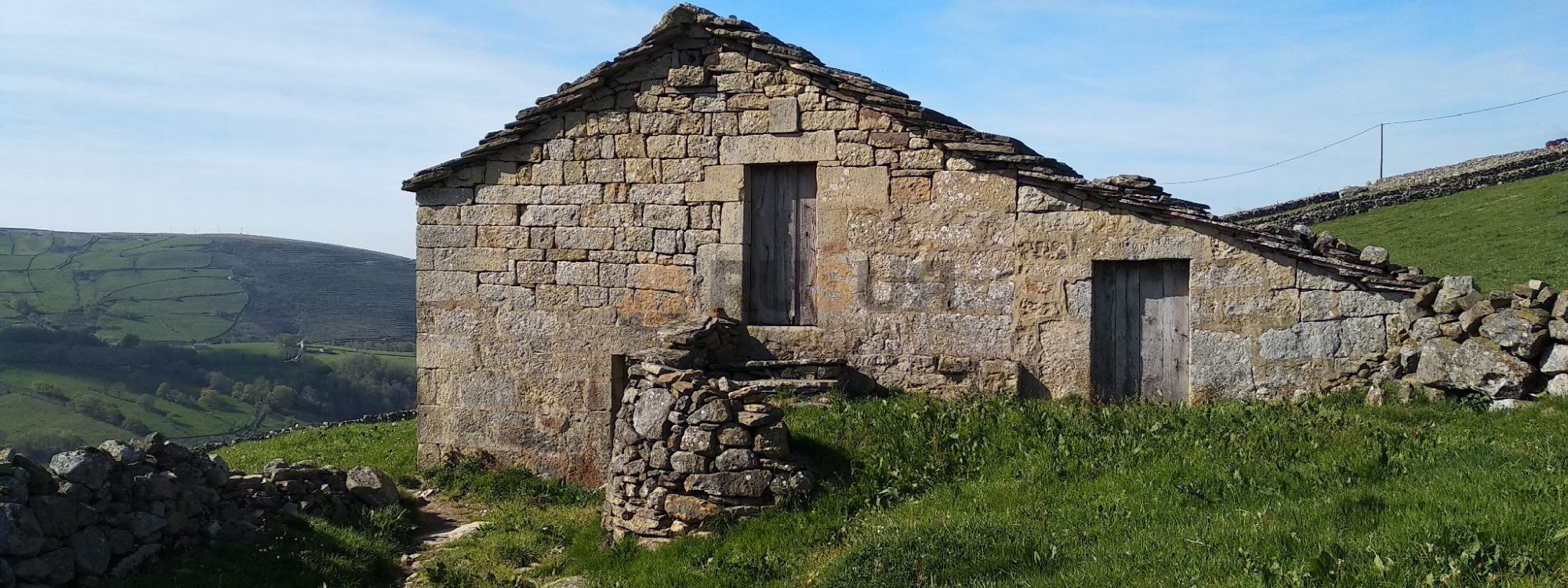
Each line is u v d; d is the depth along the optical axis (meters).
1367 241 29.11
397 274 109.00
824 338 13.24
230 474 10.66
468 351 14.05
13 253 97.94
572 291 13.77
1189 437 9.84
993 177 12.74
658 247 13.53
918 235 12.98
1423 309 11.53
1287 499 7.68
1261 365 12.01
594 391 13.65
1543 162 34.75
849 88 12.90
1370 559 6.20
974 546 7.65
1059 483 8.95
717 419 9.59
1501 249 24.06
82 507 8.57
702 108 13.43
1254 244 11.98
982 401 12.12
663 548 9.30
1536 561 5.77
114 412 50.31
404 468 14.34
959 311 12.88
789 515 9.23
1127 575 6.64
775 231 13.50
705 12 13.22
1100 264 12.64
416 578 10.06
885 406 11.70
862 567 7.62
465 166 14.09
